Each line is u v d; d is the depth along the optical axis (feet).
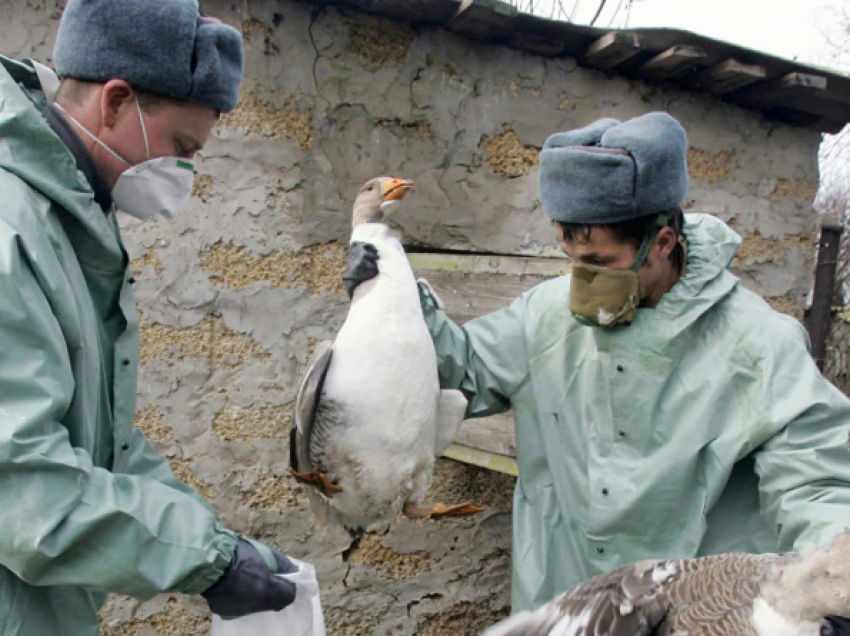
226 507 7.91
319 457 4.76
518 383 5.74
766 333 4.80
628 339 4.97
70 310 3.59
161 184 4.30
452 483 8.82
